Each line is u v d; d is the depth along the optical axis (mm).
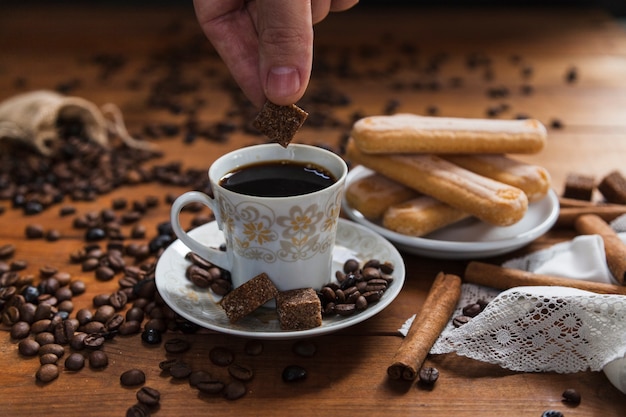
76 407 416
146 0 1238
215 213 469
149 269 515
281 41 420
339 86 854
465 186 512
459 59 946
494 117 754
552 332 437
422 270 516
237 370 433
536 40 1011
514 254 528
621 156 667
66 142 701
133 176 643
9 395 422
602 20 1091
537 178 530
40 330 464
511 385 427
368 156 540
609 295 431
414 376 427
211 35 504
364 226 525
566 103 788
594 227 528
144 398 415
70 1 1229
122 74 906
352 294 458
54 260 537
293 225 445
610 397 419
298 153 482
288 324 438
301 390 425
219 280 475
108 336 461
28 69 919
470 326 442
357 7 1197
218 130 733
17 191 626
